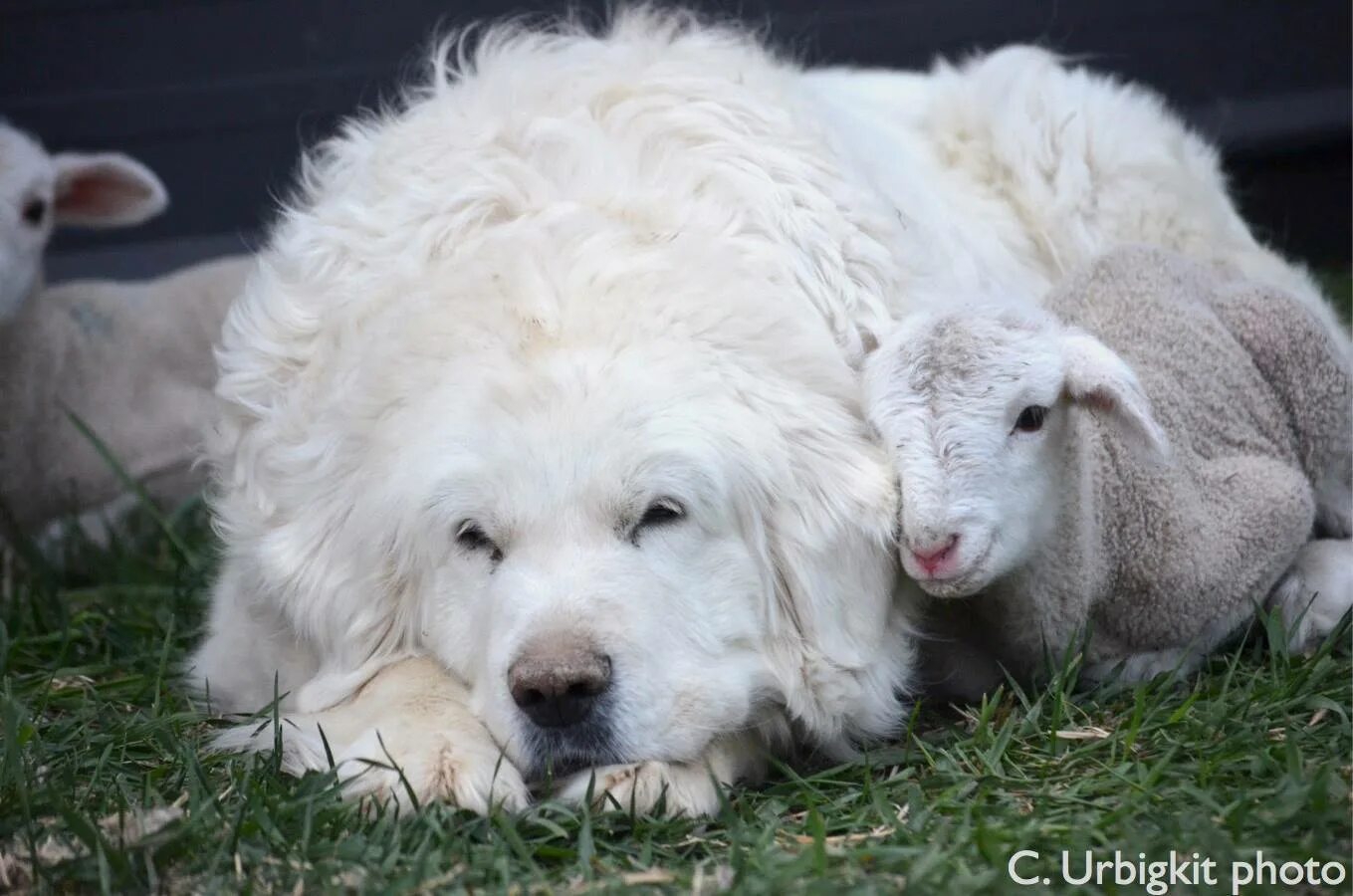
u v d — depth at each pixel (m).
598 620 5.54
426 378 6.01
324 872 5.04
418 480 5.86
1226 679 6.26
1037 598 6.16
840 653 6.09
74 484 10.26
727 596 5.88
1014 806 5.46
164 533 9.87
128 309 10.80
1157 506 6.39
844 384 6.13
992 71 8.97
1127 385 5.62
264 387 6.75
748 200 6.62
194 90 13.81
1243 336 7.05
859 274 6.70
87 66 13.71
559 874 5.12
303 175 7.70
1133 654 6.62
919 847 5.09
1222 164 13.96
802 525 6.02
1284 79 14.16
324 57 13.88
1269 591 7.00
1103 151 8.70
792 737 6.30
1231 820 5.10
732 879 4.92
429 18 13.89
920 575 5.63
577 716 5.52
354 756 5.73
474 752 5.66
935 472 5.54
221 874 5.12
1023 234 8.70
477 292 6.19
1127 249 7.38
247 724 6.32
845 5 13.97
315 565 6.36
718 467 5.79
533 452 5.70
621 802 5.50
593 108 6.97
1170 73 14.16
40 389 10.23
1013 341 5.66
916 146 8.72
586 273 6.11
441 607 6.04
